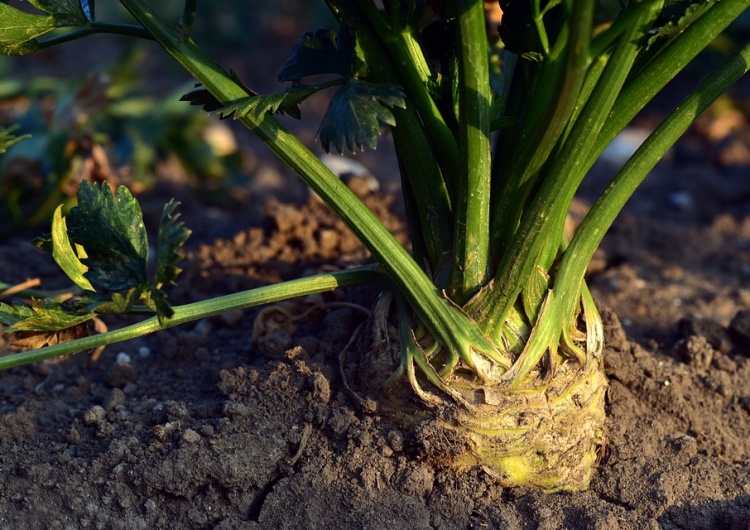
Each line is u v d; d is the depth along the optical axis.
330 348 0.98
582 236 0.90
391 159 1.65
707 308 1.18
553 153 0.89
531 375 0.90
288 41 2.25
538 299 0.90
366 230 0.89
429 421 0.91
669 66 0.87
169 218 0.86
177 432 0.94
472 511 0.91
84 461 0.93
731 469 0.96
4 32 0.87
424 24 0.99
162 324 0.89
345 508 0.91
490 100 0.88
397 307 0.92
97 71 1.39
